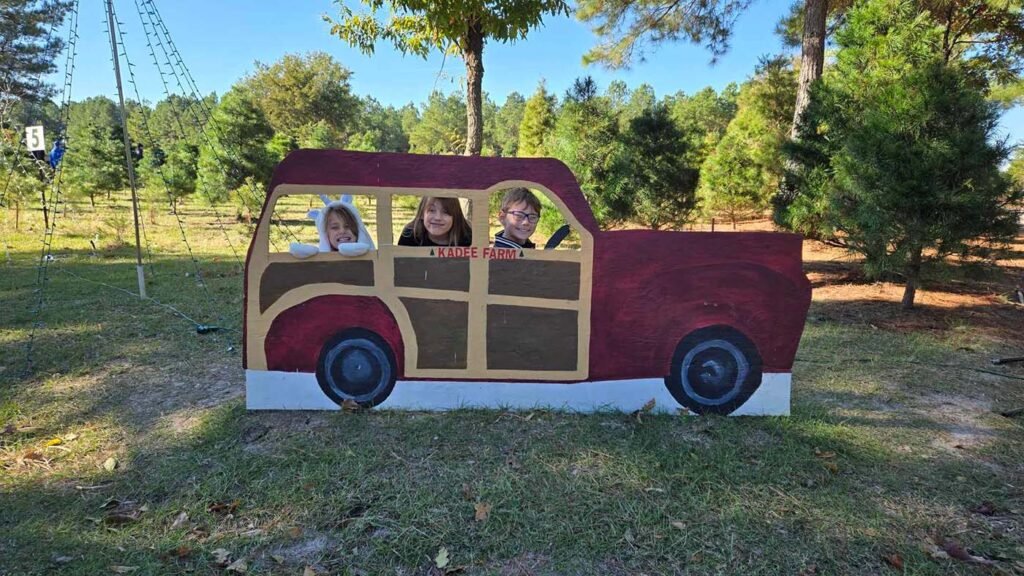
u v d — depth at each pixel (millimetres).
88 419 3562
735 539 2395
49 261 9195
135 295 6945
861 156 5789
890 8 6629
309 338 3541
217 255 10492
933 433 3445
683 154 9711
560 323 3535
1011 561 2291
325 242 3725
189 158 18062
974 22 11031
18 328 5531
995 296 7262
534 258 3488
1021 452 3217
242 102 15930
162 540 2375
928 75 5609
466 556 2281
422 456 3021
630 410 3605
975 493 2785
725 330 3559
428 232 3764
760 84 15148
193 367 4492
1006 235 5602
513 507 2582
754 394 3598
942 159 5336
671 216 9797
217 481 2791
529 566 2234
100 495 2730
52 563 2234
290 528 2449
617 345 3559
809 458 3080
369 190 3406
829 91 7078
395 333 3535
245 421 3449
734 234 3520
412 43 7059
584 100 9367
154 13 5957
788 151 7879
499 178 3439
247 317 3521
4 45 31109
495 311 3521
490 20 6113
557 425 3398
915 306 6688
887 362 4754
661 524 2486
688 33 11547
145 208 18453
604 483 2787
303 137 35656
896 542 2396
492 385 3588
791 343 3580
